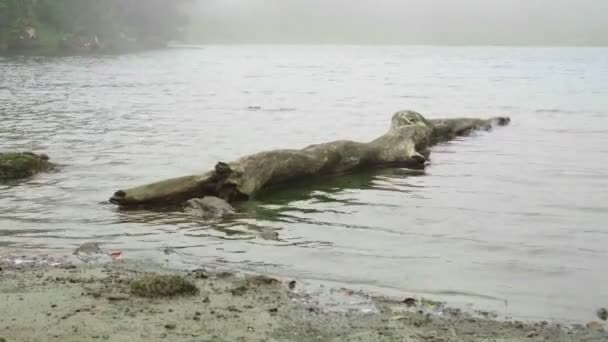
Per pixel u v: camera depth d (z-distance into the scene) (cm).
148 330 612
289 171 1324
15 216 1078
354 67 8094
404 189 1309
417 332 624
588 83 4978
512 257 878
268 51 17675
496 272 818
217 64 8369
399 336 613
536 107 3119
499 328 637
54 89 3838
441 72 6838
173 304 682
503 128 2311
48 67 6209
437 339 607
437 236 980
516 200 1212
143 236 973
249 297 710
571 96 3769
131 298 695
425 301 712
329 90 4150
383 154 1552
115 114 2617
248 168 1243
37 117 2469
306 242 946
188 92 3850
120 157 1622
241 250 905
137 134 2034
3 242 936
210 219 1075
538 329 635
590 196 1244
